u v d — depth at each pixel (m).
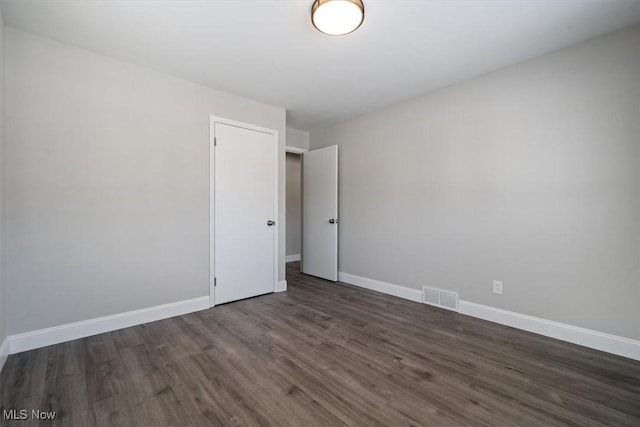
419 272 3.30
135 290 2.62
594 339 2.18
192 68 2.66
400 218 3.49
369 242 3.86
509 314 2.61
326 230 4.32
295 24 2.02
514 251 2.57
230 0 1.79
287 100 3.43
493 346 2.23
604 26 2.03
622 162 2.07
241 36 2.17
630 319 2.05
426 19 1.96
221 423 1.43
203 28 2.07
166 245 2.79
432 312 2.97
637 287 2.02
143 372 1.86
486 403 1.58
